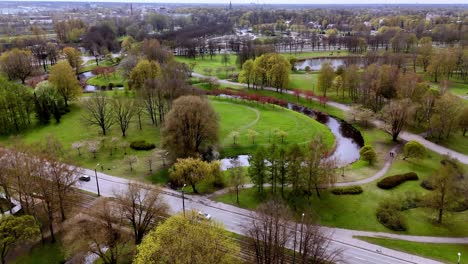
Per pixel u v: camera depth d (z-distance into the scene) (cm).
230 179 8712
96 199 8462
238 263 6109
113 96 13688
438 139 12119
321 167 8512
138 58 18775
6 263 6569
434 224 7731
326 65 16662
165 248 5000
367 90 15162
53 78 14500
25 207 7850
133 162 10144
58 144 10638
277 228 6228
